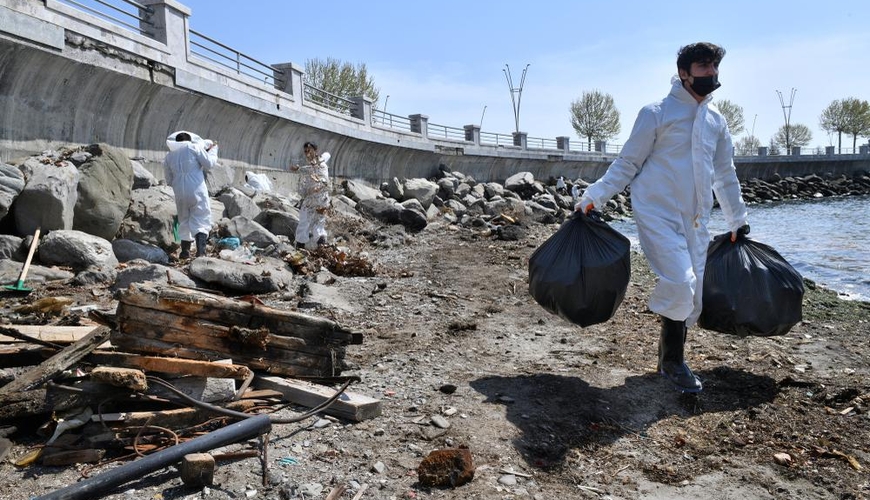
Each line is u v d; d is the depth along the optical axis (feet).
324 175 35.09
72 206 26.68
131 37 38.14
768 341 20.66
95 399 11.59
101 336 12.34
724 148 15.65
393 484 10.75
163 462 10.40
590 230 15.43
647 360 18.12
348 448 11.89
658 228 14.56
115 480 9.84
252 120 53.88
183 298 12.78
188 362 12.37
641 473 11.94
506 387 15.53
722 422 14.20
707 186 14.66
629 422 14.08
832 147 219.00
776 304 15.96
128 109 39.60
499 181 122.83
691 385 15.20
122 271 22.75
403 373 16.33
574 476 11.64
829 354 19.24
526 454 12.21
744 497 11.16
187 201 29.37
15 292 21.11
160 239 30.14
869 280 36.52
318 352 14.24
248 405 12.62
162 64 40.93
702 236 15.05
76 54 33.71
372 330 20.67
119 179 29.25
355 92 143.64
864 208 115.24
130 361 12.23
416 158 95.61
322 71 144.36
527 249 43.06
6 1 29.35
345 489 10.45
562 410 14.29
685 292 14.26
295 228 40.06
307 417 12.44
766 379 16.75
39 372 11.41
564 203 104.94
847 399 15.48
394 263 35.40
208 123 48.24
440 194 86.63
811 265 43.04
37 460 10.80
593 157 153.07
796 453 12.87
